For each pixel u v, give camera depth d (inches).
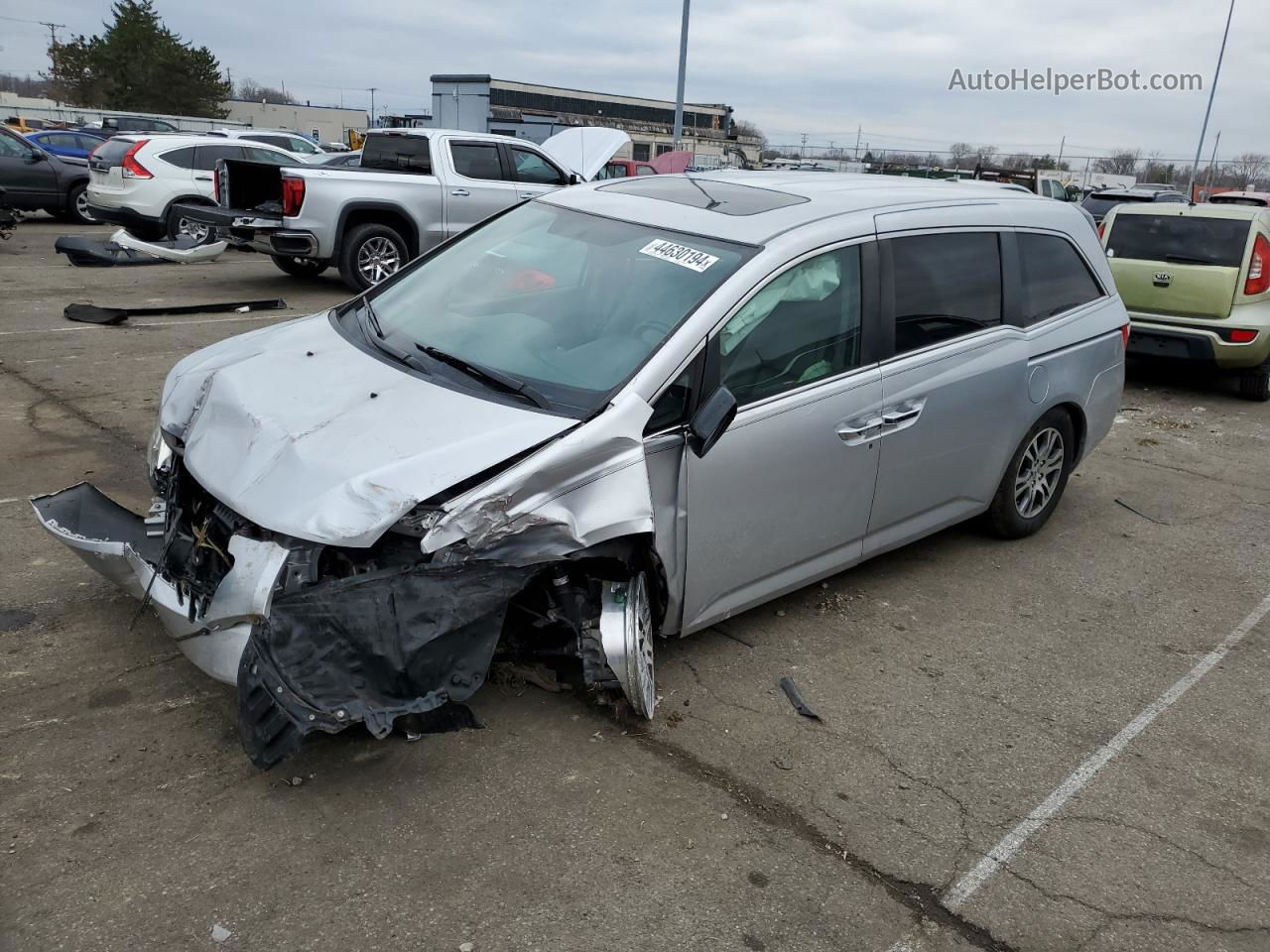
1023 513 207.6
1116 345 213.3
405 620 110.9
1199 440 303.4
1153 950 104.0
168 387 150.0
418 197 456.8
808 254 148.5
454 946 97.1
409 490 111.1
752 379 140.9
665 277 144.6
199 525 131.6
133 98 2358.5
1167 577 199.8
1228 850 120.3
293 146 915.4
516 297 152.3
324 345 149.4
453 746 127.6
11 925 95.7
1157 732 144.7
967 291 176.4
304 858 107.0
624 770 125.8
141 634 147.6
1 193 556.7
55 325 352.5
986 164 1558.8
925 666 158.2
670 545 134.0
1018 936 104.5
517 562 116.0
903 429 163.6
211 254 513.3
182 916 98.3
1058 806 126.2
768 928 102.5
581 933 99.8
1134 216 358.0
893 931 103.7
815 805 122.4
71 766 118.6
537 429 121.3
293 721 101.9
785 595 175.6
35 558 169.5
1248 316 335.0
